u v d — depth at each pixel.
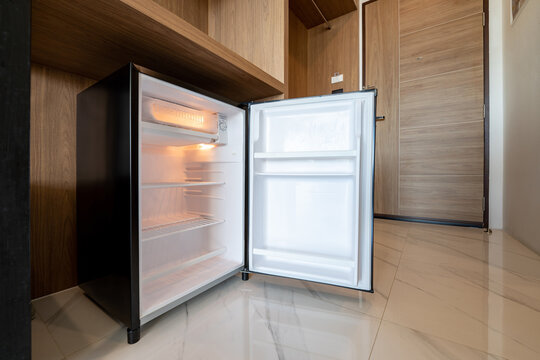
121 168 0.71
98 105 0.82
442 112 2.19
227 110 1.10
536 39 1.40
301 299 0.96
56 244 1.00
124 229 0.71
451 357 0.63
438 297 0.95
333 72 2.63
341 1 2.35
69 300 0.94
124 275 0.71
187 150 1.37
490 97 2.02
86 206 0.90
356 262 0.90
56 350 0.67
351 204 1.03
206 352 0.66
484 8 2.01
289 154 1.03
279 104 1.08
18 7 0.46
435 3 2.18
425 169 2.27
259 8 1.42
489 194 2.05
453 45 2.13
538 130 1.39
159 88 0.82
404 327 0.77
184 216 1.32
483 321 0.79
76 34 0.77
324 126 1.09
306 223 1.12
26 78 0.47
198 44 0.84
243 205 1.13
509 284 1.06
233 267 1.09
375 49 2.46
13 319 0.46
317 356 0.64
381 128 2.46
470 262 1.32
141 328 0.77
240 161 1.14
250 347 0.68
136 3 0.64
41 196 0.96
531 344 0.68
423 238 1.79
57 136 1.00
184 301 0.86
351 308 0.88
